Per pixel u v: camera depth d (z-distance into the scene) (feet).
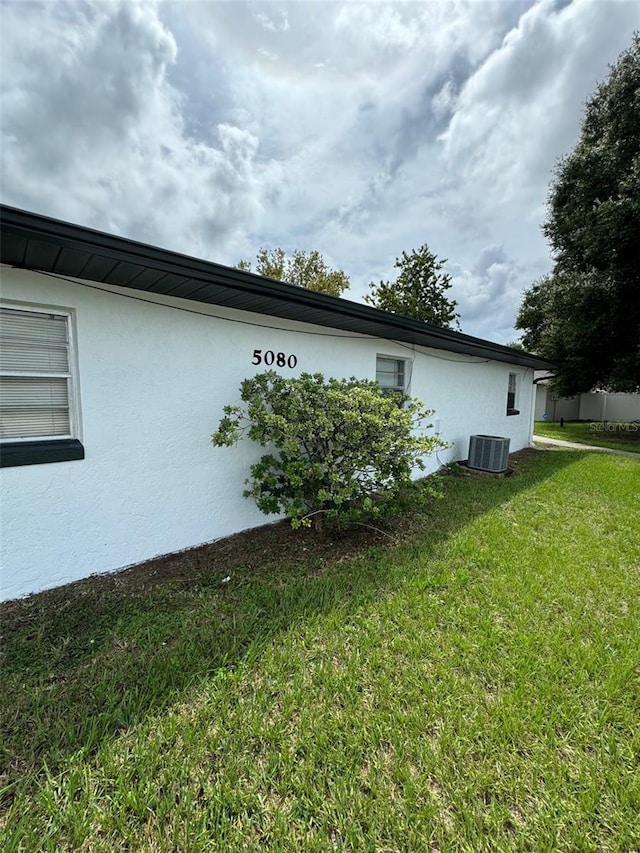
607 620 8.93
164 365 11.88
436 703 6.50
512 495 19.34
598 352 42.60
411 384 22.15
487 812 4.90
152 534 11.99
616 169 35.58
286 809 4.90
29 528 9.74
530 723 6.11
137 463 11.53
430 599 9.68
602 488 20.61
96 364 10.57
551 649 7.87
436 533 14.17
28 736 5.85
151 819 4.76
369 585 10.37
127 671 7.22
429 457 24.13
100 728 5.98
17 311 9.52
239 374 13.74
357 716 6.24
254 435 12.69
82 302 10.23
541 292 49.73
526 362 31.42
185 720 6.13
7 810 4.85
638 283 37.22
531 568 11.38
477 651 7.79
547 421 70.49
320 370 16.58
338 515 12.66
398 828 4.70
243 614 9.04
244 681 6.97
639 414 65.21
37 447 9.76
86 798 4.97
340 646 7.92
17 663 7.43
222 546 13.10
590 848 4.54
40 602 9.51
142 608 9.32
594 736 5.96
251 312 13.89
